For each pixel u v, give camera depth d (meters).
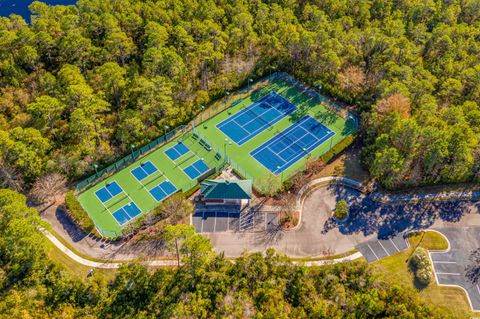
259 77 113.62
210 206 84.44
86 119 86.62
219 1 127.81
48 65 109.94
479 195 84.50
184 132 98.94
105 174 89.81
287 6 128.88
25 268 71.06
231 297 67.12
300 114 104.06
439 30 113.38
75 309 66.44
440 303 69.31
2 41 103.88
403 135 82.75
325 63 106.44
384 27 119.06
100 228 80.62
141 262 75.00
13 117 93.88
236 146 96.38
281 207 83.94
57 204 84.12
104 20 111.00
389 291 66.12
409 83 96.75
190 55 106.50
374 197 85.12
